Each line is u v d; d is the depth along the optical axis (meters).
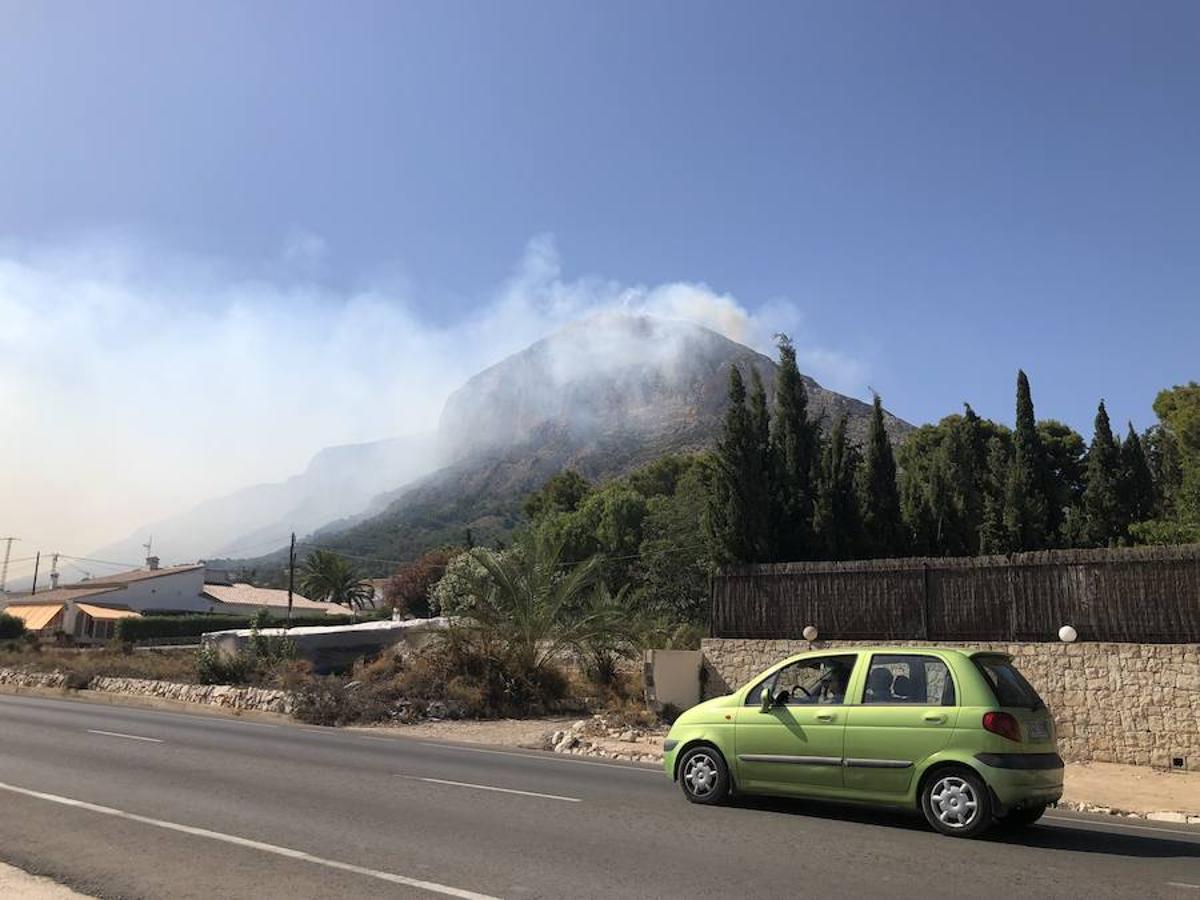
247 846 7.95
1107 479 32.59
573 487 82.19
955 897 6.78
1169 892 7.09
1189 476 29.20
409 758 14.84
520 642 25.17
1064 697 17.19
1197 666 15.95
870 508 28.06
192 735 17.20
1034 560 18.00
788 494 27.02
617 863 7.62
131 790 10.72
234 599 76.00
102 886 6.71
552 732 20.02
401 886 6.78
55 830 8.50
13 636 56.41
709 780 10.51
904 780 9.28
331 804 10.12
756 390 26.98
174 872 7.09
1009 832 9.56
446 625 26.25
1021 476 32.16
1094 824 10.66
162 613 69.12
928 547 29.94
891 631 19.67
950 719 9.17
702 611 42.62
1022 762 8.95
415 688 24.31
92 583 74.25
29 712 21.36
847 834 9.00
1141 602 16.70
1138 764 16.23
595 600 27.11
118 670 31.34
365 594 95.06
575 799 10.89
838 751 9.66
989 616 18.42
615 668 27.09
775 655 21.22
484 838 8.50
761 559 25.02
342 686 24.27
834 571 20.77
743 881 7.11
